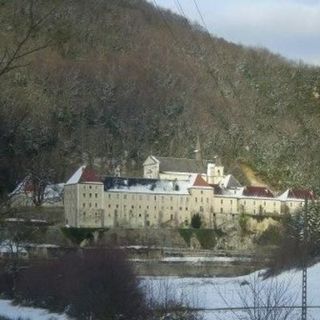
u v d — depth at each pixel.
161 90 146.00
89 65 144.25
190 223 165.88
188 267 104.19
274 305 24.19
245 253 121.81
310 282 49.12
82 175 149.25
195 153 186.00
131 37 127.25
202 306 41.28
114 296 37.69
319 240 62.31
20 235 31.75
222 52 101.62
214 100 121.38
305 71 167.25
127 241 130.25
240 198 173.62
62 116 98.56
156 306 37.16
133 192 160.12
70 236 126.38
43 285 49.09
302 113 169.38
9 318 41.88
